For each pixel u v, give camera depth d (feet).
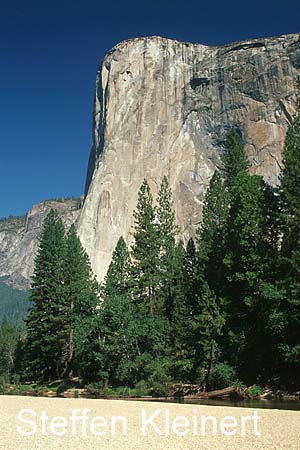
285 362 122.11
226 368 123.65
